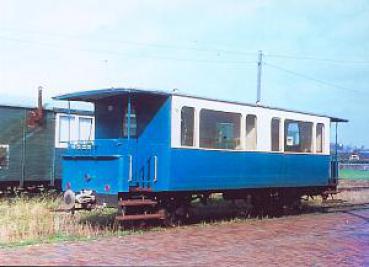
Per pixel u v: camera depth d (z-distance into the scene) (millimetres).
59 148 21031
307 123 19484
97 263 9289
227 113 16188
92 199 13930
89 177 14195
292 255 10672
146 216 13883
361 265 9859
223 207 19875
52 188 21109
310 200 23875
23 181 20031
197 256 10266
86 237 12344
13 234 12445
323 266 9711
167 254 10391
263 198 18391
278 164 18031
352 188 31062
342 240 12797
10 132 19719
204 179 15297
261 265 9594
